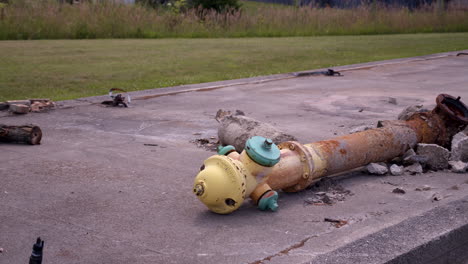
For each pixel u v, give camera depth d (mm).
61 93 11062
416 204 4961
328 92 11648
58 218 4574
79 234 4254
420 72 15180
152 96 10859
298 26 29344
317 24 29938
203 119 8758
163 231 4344
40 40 21703
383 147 6082
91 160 6340
